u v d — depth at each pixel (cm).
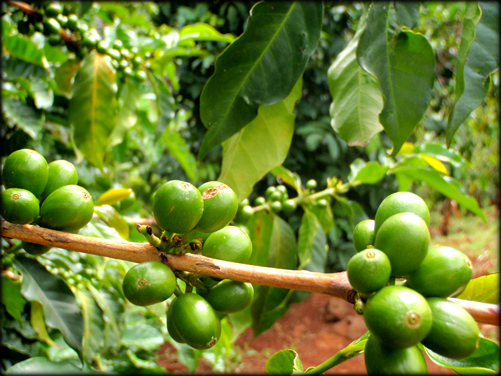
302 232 30
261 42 18
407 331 12
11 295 24
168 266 14
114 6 40
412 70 17
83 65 29
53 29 29
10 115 32
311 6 18
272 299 29
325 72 85
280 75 19
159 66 38
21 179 15
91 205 15
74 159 40
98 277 28
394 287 12
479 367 14
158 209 14
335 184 33
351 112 21
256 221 30
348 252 88
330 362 15
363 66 17
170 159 98
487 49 16
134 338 43
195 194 14
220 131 19
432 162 34
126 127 34
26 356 27
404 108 18
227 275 14
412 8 17
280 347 93
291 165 85
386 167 31
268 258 30
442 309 12
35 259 22
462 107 16
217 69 18
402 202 14
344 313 99
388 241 13
